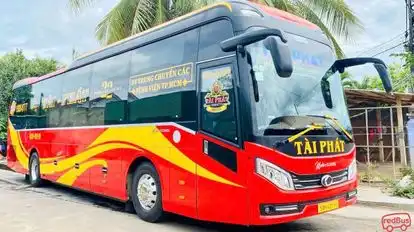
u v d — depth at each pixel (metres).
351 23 13.34
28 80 13.22
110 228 6.88
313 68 6.56
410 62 15.51
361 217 7.70
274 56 4.94
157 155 6.99
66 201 9.63
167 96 6.94
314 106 6.29
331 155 6.07
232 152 5.69
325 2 13.24
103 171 8.49
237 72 5.71
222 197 5.78
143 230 6.72
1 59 22.86
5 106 20.89
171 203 6.66
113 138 8.21
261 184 5.39
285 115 5.79
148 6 13.06
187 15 6.92
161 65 7.20
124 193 7.80
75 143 9.70
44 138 11.42
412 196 9.03
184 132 6.48
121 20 13.38
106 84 8.73
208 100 6.14
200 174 6.13
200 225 7.07
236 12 6.00
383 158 16.27
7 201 9.62
